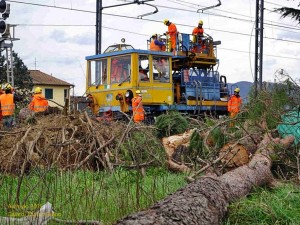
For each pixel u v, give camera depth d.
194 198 6.21
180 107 21.83
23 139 10.03
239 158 10.55
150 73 20.36
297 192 7.99
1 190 8.26
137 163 8.72
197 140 11.38
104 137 11.15
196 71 23.16
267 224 6.71
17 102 17.83
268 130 11.28
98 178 9.55
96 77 20.89
